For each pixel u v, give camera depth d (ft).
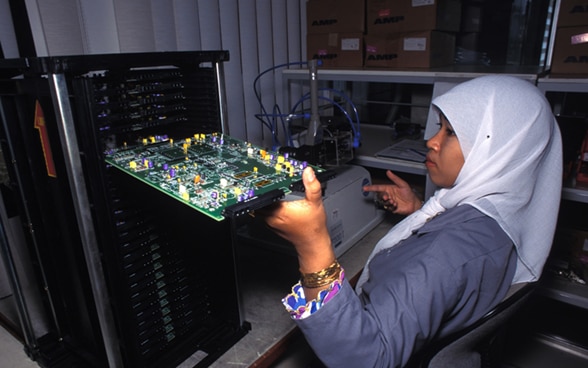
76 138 2.51
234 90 6.41
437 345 2.74
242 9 6.27
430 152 3.07
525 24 7.06
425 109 7.80
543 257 2.91
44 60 2.31
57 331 3.78
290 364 4.21
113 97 2.98
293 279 4.53
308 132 5.02
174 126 3.64
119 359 3.04
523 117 2.68
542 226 2.92
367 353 2.21
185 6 5.46
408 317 2.28
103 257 2.82
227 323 3.76
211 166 3.02
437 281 2.34
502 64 7.41
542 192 2.94
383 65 6.70
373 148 6.68
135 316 3.04
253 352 3.46
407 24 6.24
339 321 2.21
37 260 3.59
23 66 2.41
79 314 3.46
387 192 4.57
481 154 2.72
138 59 2.85
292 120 7.11
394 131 7.72
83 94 2.46
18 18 4.09
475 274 2.47
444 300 2.35
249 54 6.54
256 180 2.74
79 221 2.64
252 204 2.12
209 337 3.63
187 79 3.52
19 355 3.84
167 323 3.39
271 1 6.80
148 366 3.25
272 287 4.39
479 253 2.50
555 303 7.19
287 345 3.68
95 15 4.63
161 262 3.21
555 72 5.37
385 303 2.35
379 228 5.69
